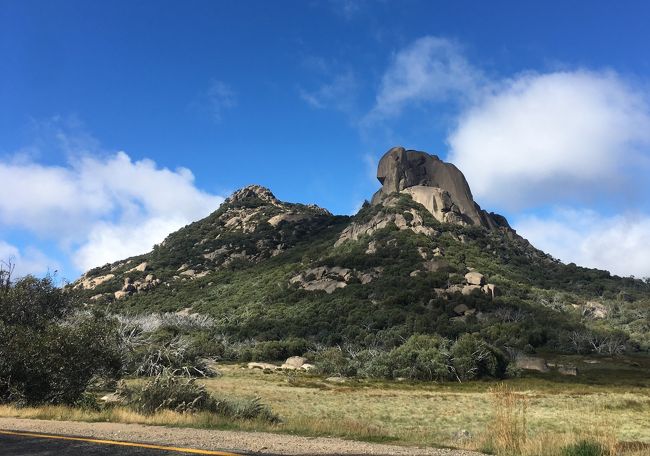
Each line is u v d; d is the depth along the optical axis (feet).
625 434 76.23
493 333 282.15
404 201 488.85
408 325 286.66
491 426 36.29
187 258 578.25
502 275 396.78
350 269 392.06
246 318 346.13
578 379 217.77
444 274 359.87
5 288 88.79
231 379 188.55
